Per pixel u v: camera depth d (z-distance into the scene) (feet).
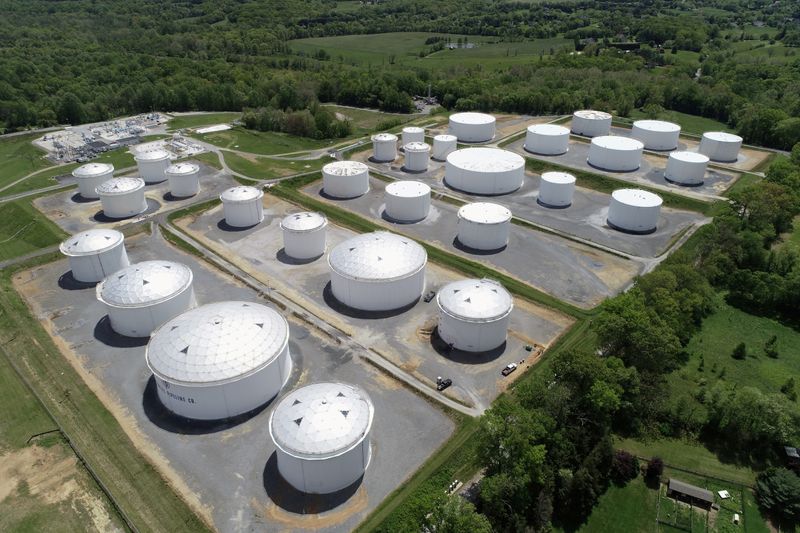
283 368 216.95
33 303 277.03
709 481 187.42
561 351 225.76
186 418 202.90
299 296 281.74
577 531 172.86
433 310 270.46
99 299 248.11
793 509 172.55
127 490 174.29
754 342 258.37
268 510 168.14
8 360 233.35
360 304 268.41
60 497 172.55
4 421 201.77
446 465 183.83
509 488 164.14
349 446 168.35
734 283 294.46
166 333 212.02
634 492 184.24
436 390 217.77
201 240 343.26
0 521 164.35
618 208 356.79
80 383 220.43
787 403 197.36
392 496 172.35
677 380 231.91
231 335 206.49
